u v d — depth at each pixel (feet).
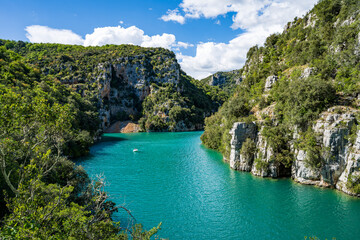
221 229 103.76
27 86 268.41
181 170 200.23
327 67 179.22
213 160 238.27
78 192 109.09
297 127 161.99
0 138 54.19
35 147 61.11
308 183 150.92
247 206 125.49
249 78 295.48
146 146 333.01
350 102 150.00
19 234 38.70
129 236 90.12
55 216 52.11
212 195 142.20
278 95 193.26
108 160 239.30
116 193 146.82
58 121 59.57
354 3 217.56
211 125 345.31
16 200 46.93
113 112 613.52
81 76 573.74
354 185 128.88
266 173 169.27
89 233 50.72
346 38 183.83
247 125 186.39
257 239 95.76
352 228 101.19
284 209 120.67
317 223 106.22
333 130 138.41
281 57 279.28
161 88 648.38
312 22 271.90
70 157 237.66
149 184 163.84
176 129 572.51
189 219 112.88
